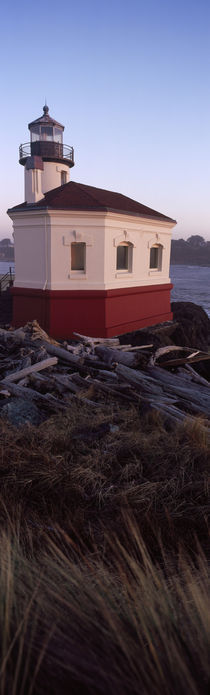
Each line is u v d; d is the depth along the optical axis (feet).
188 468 17.26
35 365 29.78
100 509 14.74
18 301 48.85
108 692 6.00
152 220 52.60
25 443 18.89
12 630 7.22
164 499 15.20
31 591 8.14
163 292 60.64
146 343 45.70
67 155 84.69
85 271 45.37
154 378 31.22
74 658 6.49
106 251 45.39
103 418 22.25
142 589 8.54
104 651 6.70
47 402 25.05
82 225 43.73
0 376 30.76
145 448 18.62
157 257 58.90
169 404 25.09
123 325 50.62
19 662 5.99
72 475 16.26
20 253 47.57
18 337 36.99
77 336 43.98
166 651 6.59
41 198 47.29
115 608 7.94
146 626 7.16
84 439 19.93
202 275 502.38
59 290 44.98
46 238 44.09
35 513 14.05
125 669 6.37
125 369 30.09
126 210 48.73
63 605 7.86
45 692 6.11
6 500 14.61
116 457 18.04
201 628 7.30
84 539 12.91
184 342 59.47
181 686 6.03
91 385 27.48
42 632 7.19
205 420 22.29
